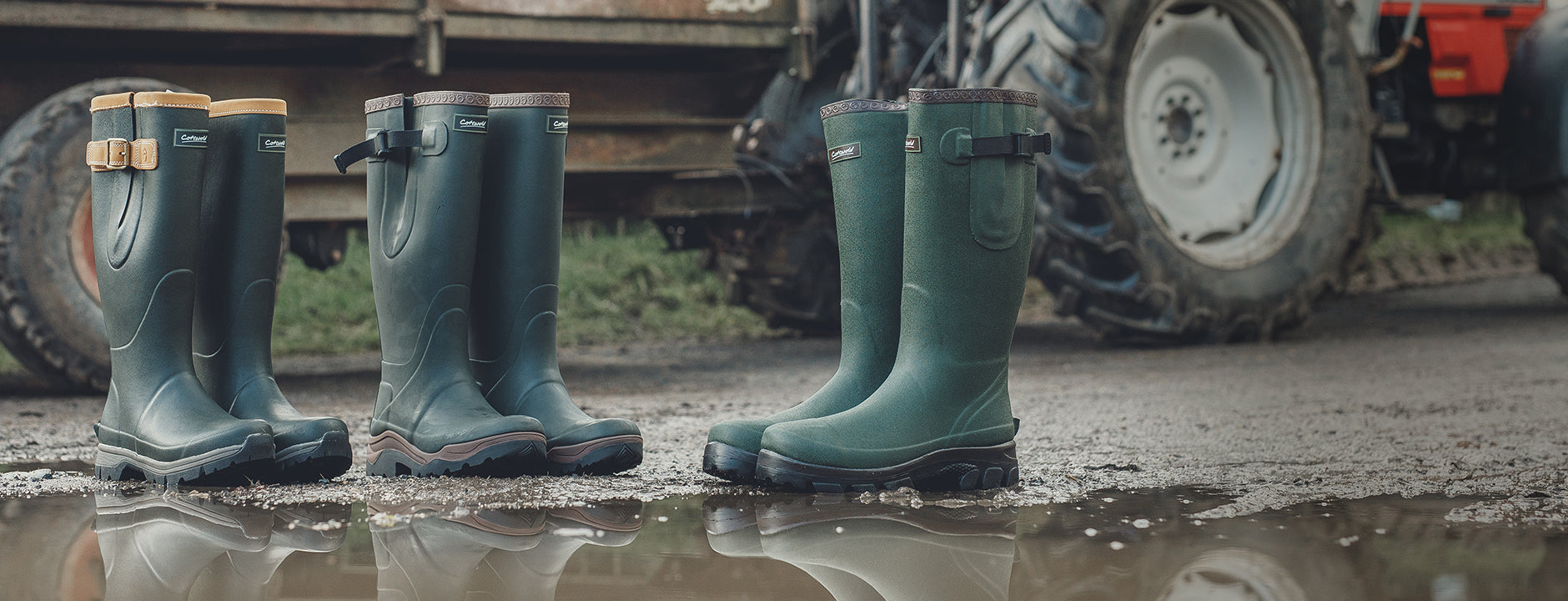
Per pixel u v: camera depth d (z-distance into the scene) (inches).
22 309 124.6
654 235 278.4
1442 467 69.8
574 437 70.5
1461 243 353.4
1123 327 170.4
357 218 143.3
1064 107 160.2
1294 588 42.3
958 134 66.2
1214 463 73.2
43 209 125.3
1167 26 168.2
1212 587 42.6
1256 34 175.9
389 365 73.4
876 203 70.9
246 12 129.9
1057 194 163.6
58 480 69.9
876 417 65.7
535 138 75.2
